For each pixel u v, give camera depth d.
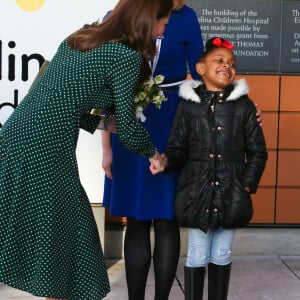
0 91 4.39
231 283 4.46
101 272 3.20
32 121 2.99
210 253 3.62
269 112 5.00
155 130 3.65
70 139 3.02
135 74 3.03
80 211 3.10
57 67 3.06
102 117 3.33
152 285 4.39
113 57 2.99
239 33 4.92
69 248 3.08
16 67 4.39
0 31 4.36
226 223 3.47
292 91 5.00
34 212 3.00
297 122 5.02
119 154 3.68
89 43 3.04
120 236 4.93
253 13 4.91
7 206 3.01
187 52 3.72
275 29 4.93
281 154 5.04
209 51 3.53
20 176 2.99
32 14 4.36
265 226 5.06
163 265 3.69
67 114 2.99
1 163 3.05
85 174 4.56
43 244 2.99
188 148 3.56
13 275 3.00
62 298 3.06
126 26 3.05
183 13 3.64
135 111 3.22
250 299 4.18
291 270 4.74
